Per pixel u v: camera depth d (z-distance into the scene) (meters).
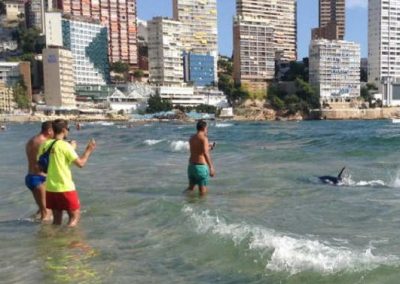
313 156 21.88
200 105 174.50
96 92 172.88
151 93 173.62
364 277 5.32
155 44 190.75
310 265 5.77
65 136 9.18
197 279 5.66
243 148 28.48
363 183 13.57
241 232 7.32
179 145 31.55
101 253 6.87
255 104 190.50
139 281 5.66
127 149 30.00
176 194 11.98
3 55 196.25
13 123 138.62
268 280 5.47
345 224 8.30
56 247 7.26
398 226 8.12
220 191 12.41
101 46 186.62
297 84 194.25
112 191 12.64
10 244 7.53
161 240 7.45
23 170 18.44
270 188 12.85
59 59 159.38
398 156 20.91
